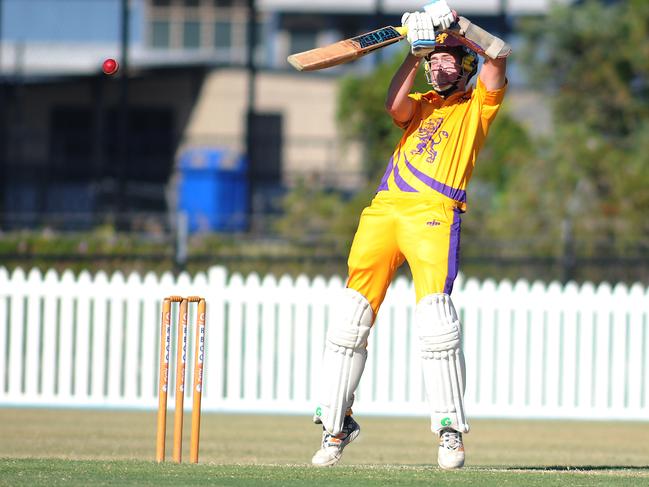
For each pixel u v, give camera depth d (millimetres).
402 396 45781
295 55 24016
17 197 101500
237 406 46125
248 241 65938
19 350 46188
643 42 77875
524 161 74000
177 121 118250
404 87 24844
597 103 79750
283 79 118312
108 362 47625
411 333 45969
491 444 40000
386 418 48562
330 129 118000
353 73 103188
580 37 79438
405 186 24391
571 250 57531
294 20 131625
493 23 118625
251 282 46188
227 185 101688
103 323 46281
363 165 94688
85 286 46312
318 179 87875
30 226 78250
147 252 63094
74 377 47406
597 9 80812
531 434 43719
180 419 24844
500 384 46250
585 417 46281
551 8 81250
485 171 77438
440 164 24344
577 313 46375
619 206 68750
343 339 24828
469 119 24625
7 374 47906
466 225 68875
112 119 117375
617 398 46219
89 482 20359
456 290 46375
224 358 46625
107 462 23922
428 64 25047
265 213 100875
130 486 19969
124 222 76688
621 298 46188
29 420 44281
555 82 81875
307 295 46094
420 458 34875
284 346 46156
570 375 46219
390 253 24578
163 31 147250
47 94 117625
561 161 72188
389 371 45812
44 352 46250
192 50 146500
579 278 64625
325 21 131250
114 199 98375
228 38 146750
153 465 23297
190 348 46188
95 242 62219
